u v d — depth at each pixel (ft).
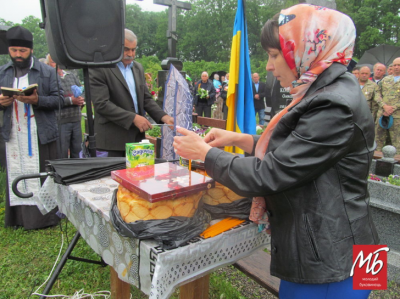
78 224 5.76
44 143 10.69
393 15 118.21
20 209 11.20
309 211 3.45
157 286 3.57
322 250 3.41
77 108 15.70
